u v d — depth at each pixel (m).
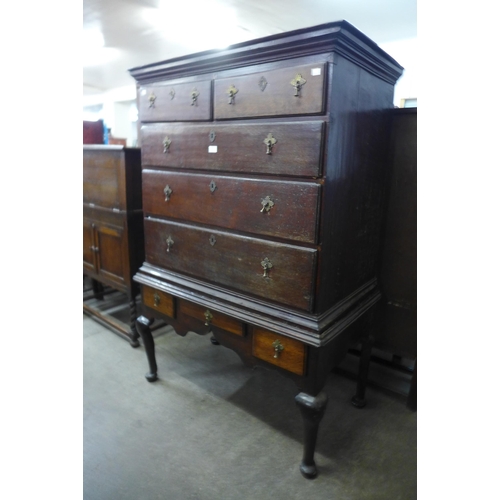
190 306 1.66
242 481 1.39
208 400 1.84
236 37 3.78
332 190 1.22
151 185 1.74
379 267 1.82
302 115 1.18
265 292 1.37
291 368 1.33
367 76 1.33
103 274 2.51
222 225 1.47
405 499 1.31
